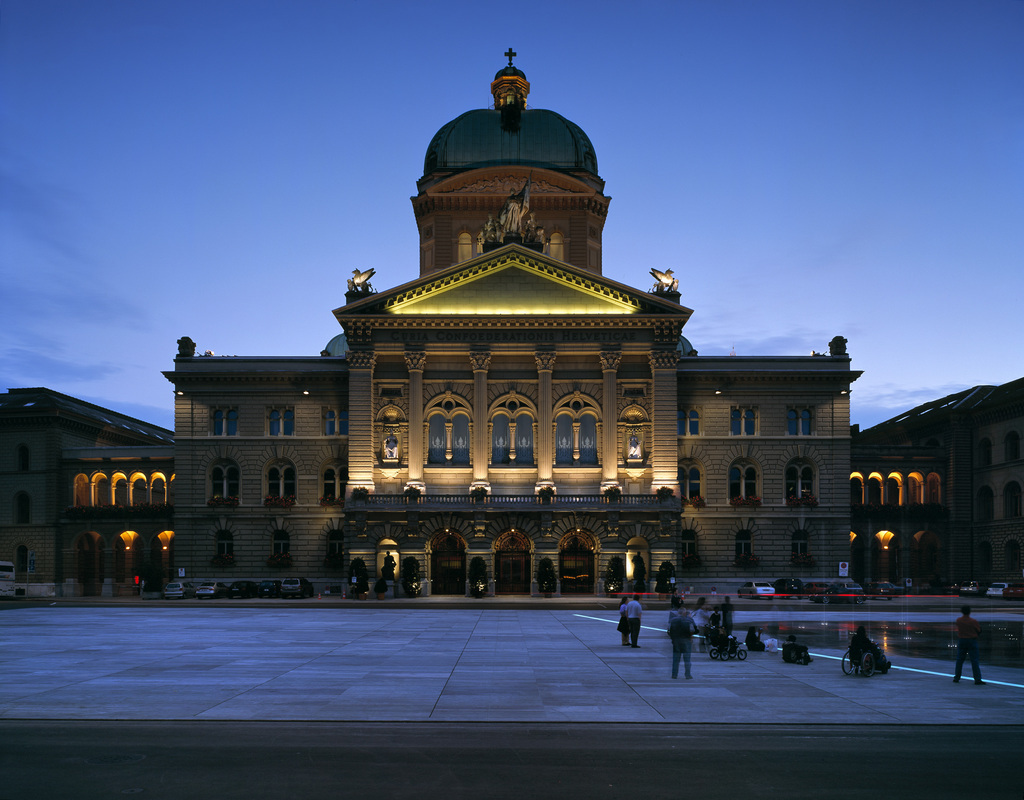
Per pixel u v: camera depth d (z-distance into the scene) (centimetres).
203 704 2445
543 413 8056
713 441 8456
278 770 1770
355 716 2289
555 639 4184
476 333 8106
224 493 8519
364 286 8438
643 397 8181
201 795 1605
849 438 8469
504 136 9569
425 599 7569
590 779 1716
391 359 8262
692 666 3234
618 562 7756
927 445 10025
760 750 1950
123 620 5341
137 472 9112
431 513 7869
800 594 7788
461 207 9338
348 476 8125
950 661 3428
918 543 9456
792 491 8500
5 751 1923
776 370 8469
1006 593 8088
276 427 8544
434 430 8206
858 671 2980
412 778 1716
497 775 1741
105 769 1777
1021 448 8644
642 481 8075
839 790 1652
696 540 8406
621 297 8131
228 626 4894
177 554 8412
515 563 8044
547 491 7825
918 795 1622
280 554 8369
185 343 8694
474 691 2664
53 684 2777
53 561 8988
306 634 4403
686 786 1673
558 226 9356
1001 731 2155
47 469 9094
